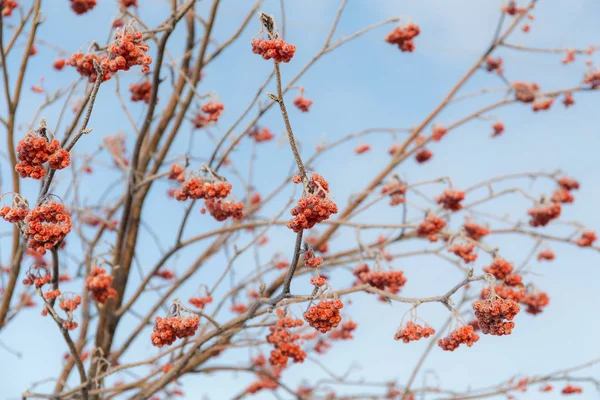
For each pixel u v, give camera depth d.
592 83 7.03
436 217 5.75
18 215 3.33
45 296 3.75
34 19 5.15
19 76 5.06
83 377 4.34
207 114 5.47
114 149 7.04
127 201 5.64
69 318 3.86
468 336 3.56
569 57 7.21
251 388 7.02
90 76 4.39
